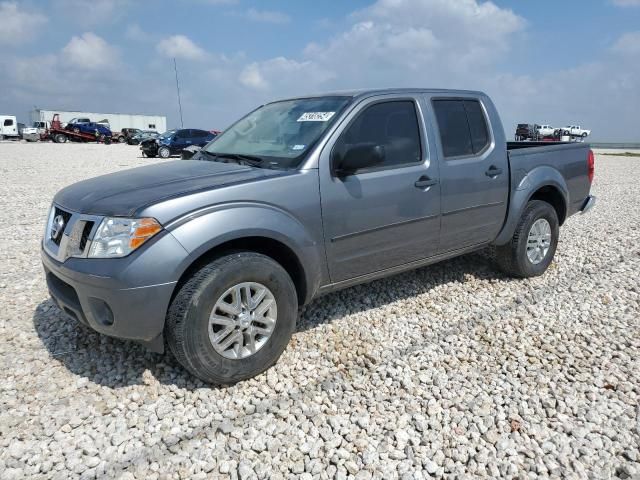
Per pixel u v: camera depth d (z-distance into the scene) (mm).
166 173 3510
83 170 16984
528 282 5027
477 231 4512
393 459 2531
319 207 3391
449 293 4691
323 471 2441
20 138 53531
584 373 3289
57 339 3705
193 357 2902
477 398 3020
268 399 3012
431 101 4211
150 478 2387
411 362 3436
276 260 3455
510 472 2420
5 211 8953
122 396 3010
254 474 2412
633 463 2471
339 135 3582
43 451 2553
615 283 5008
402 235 3922
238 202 3064
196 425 2766
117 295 2756
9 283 4980
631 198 10969
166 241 2801
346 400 2990
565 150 5305
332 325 3963
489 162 4473
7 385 3111
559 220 5453
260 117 4348
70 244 2988
